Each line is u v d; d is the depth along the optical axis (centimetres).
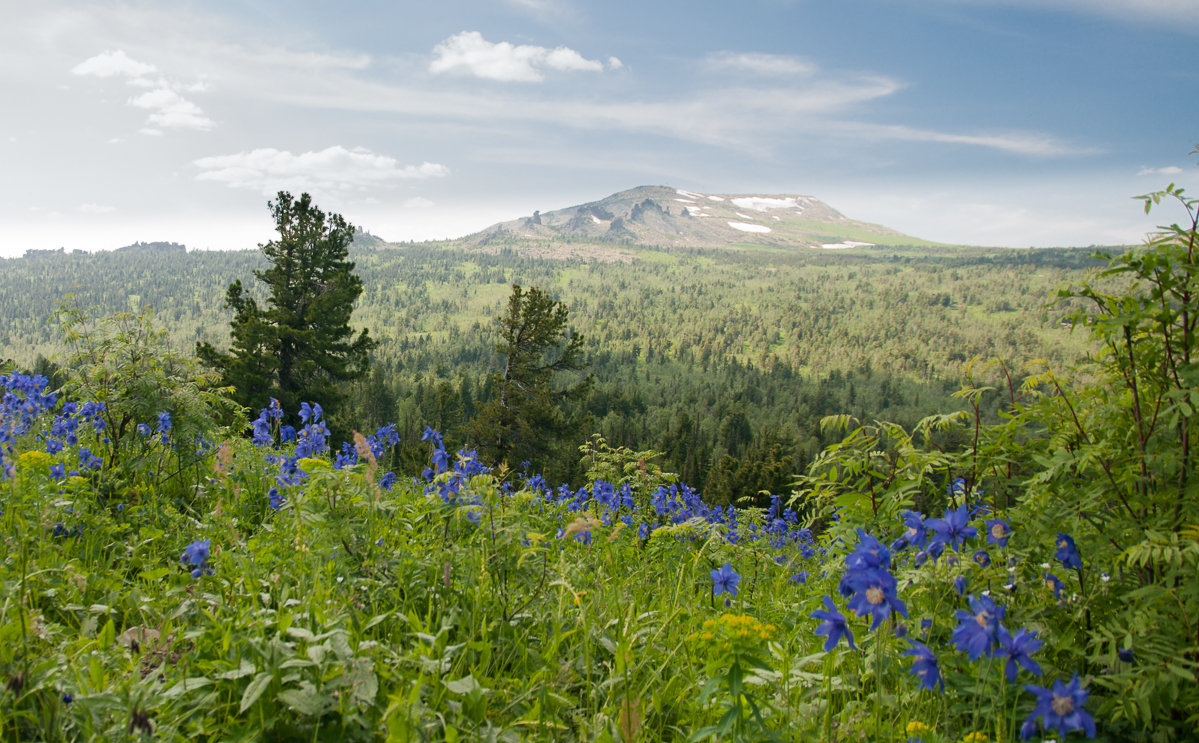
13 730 230
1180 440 328
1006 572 334
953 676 303
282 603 303
